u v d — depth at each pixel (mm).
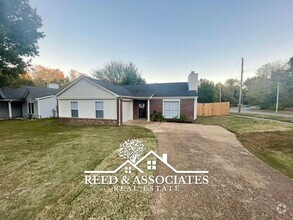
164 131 10047
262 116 18562
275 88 31047
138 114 16844
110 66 30625
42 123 14602
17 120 17344
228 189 3582
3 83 16875
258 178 4094
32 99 19953
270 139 7918
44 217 2791
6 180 4125
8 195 3471
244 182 3895
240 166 4832
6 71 16109
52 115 20812
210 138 8211
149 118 15117
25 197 3391
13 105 20828
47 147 6969
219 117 18250
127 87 18797
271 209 2904
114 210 2939
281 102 29922
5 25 13375
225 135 8914
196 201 3164
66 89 14078
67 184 3900
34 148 6848
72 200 3262
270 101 31656
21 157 5762
